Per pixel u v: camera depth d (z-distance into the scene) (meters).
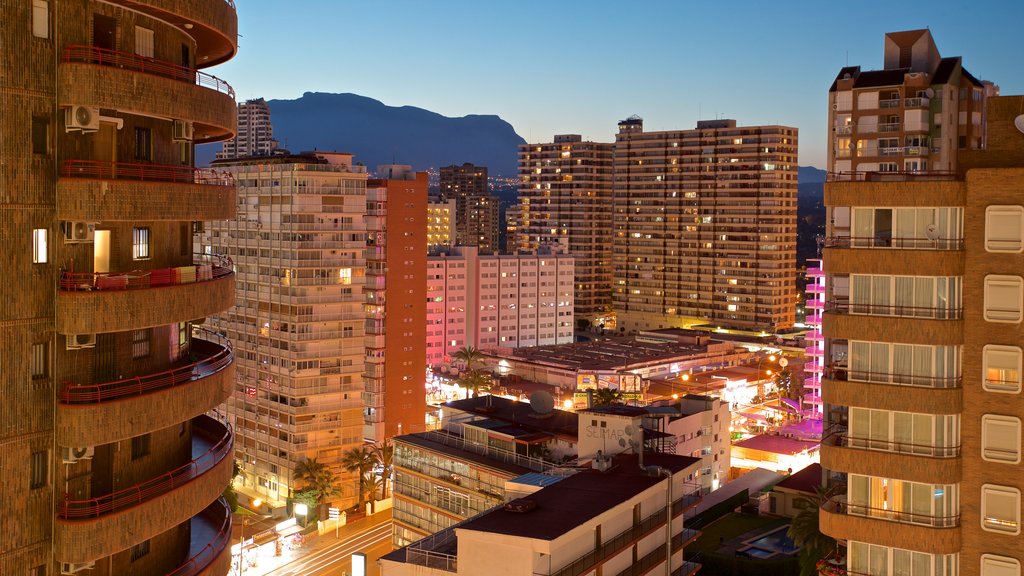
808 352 170.00
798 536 87.44
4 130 36.38
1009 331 49.84
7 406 36.91
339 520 144.00
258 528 141.50
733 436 189.88
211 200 42.72
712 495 126.44
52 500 38.47
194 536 48.78
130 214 38.94
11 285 36.78
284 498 152.38
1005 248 49.88
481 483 97.44
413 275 182.00
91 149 39.38
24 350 37.38
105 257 40.56
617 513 65.50
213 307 43.34
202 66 52.16
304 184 149.88
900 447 51.84
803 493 119.38
